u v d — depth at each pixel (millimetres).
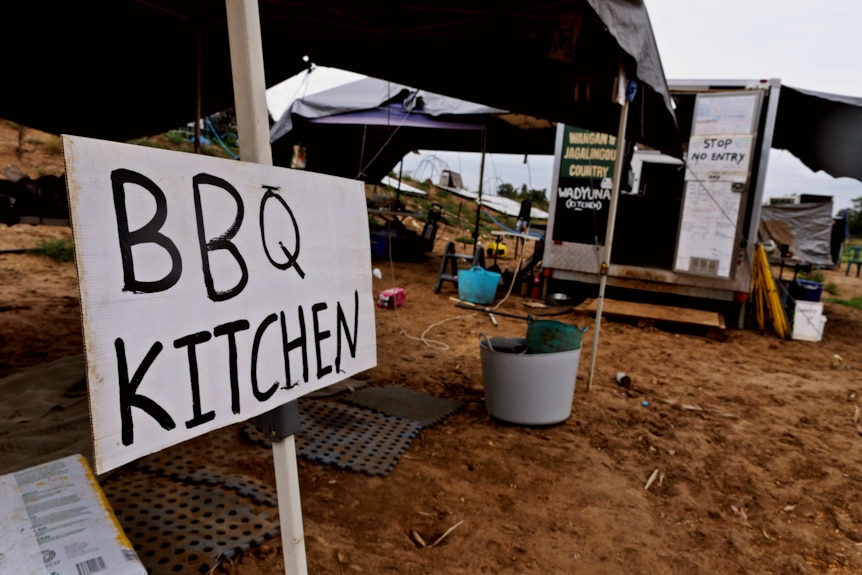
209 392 900
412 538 2154
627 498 2605
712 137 6605
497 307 7375
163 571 1740
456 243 15531
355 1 3488
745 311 8062
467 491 2529
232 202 941
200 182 884
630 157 7441
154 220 812
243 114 985
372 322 1334
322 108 9219
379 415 3242
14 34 4297
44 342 4070
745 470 3014
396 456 2744
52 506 1207
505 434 3199
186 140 12117
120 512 2037
